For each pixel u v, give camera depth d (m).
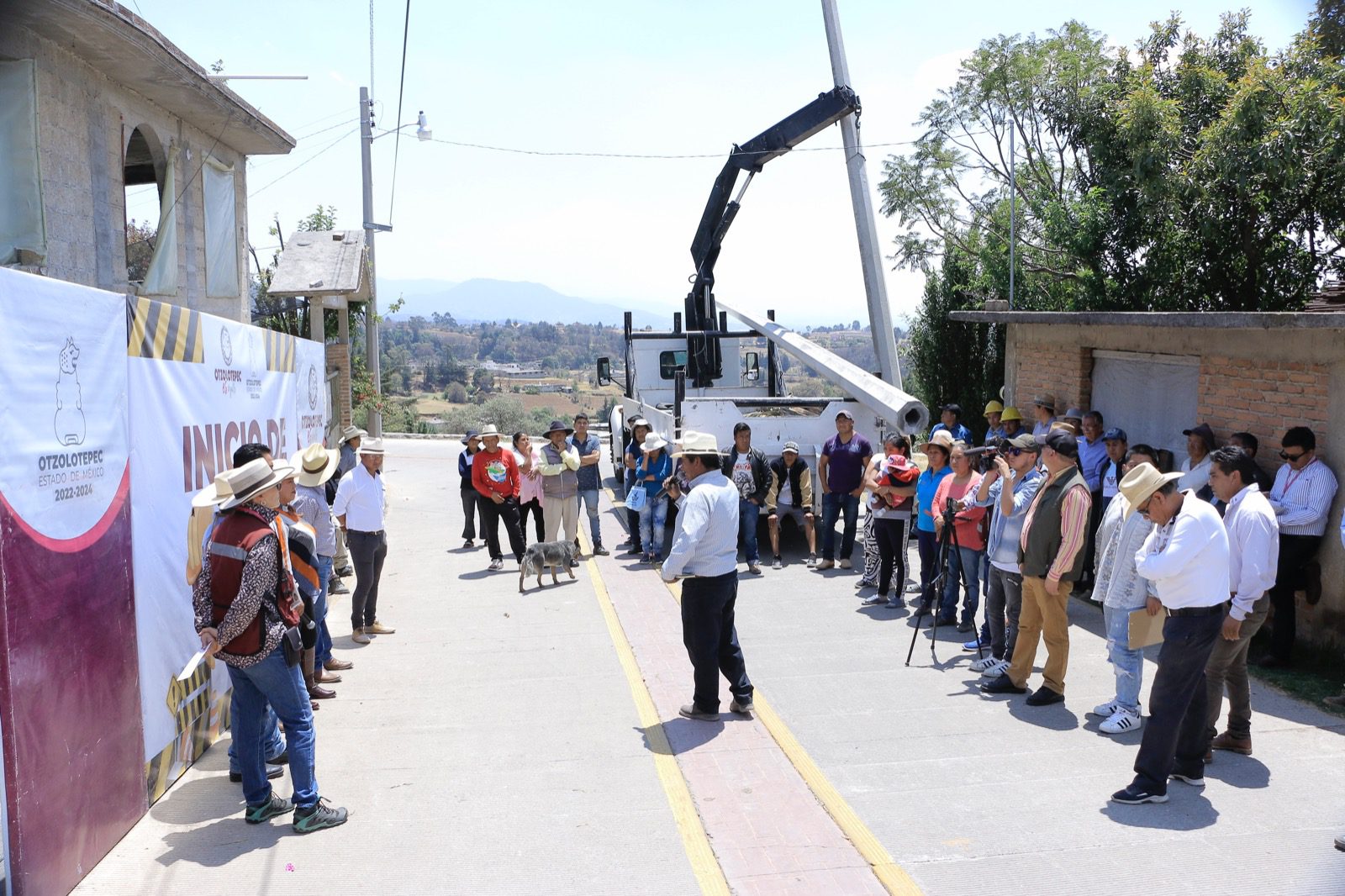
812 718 6.62
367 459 8.87
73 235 9.25
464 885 4.44
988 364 18.48
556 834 4.94
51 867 4.25
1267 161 13.50
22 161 8.38
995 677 7.24
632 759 5.94
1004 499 7.31
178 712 5.80
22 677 4.05
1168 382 9.91
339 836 4.97
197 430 6.34
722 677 7.66
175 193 11.65
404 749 6.20
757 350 16.81
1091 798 5.23
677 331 16.98
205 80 10.42
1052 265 19.14
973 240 20.34
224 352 7.02
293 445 9.25
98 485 4.84
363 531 8.85
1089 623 8.99
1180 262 16.14
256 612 4.90
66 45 9.02
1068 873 4.39
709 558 6.47
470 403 90.56
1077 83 17.47
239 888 4.45
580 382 135.75
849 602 10.07
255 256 21.70
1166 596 5.15
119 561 5.04
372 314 25.50
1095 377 11.17
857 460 11.31
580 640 8.88
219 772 5.91
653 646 8.61
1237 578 5.64
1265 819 4.94
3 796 3.95
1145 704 6.79
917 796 5.29
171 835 5.02
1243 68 16.31
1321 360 7.70
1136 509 5.55
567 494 12.02
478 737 6.39
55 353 4.44
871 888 4.32
